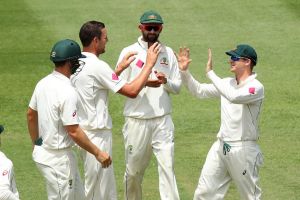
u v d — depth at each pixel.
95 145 32.22
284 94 55.09
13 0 75.62
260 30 67.25
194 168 44.03
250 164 35.00
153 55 34.44
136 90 34.00
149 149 37.53
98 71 33.97
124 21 69.25
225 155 35.28
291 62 60.91
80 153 35.03
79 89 34.12
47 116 31.83
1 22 69.94
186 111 52.56
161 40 65.44
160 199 40.31
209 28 67.81
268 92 55.44
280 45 64.19
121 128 50.00
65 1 74.75
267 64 60.56
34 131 33.28
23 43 65.62
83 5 73.44
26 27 68.69
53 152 32.09
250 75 34.91
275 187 41.38
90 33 34.41
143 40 37.12
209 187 35.88
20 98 55.25
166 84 36.41
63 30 67.62
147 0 74.31
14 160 45.19
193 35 66.44
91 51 34.66
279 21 69.00
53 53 31.73
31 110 32.81
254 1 73.50
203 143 47.56
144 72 34.16
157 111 36.81
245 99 34.28
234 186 41.72
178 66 37.09
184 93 55.47
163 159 36.91
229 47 63.84
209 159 36.00
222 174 35.88
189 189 41.41
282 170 43.66
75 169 32.50
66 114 31.39
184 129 49.72
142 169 38.09
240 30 67.31
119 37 65.94
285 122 50.62
